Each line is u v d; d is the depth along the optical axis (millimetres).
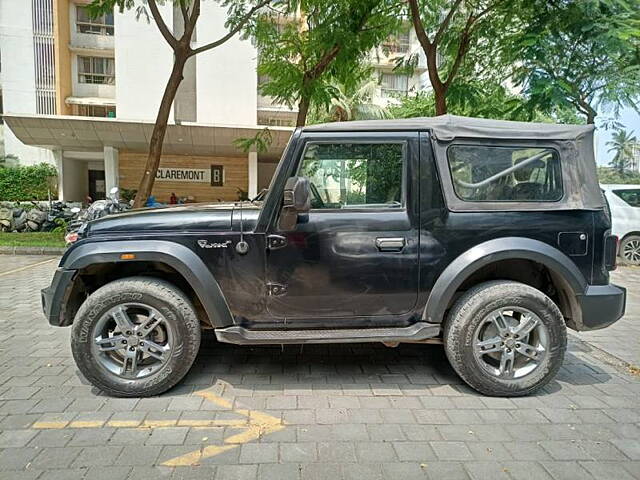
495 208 3047
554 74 5984
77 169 21797
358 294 3068
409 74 8945
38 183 20375
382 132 3055
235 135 17812
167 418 2754
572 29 5738
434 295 3049
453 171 3059
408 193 3033
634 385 3342
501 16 6883
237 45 21078
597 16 5570
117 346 2992
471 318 3002
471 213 3047
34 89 21219
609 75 6062
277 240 3000
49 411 2818
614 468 2295
